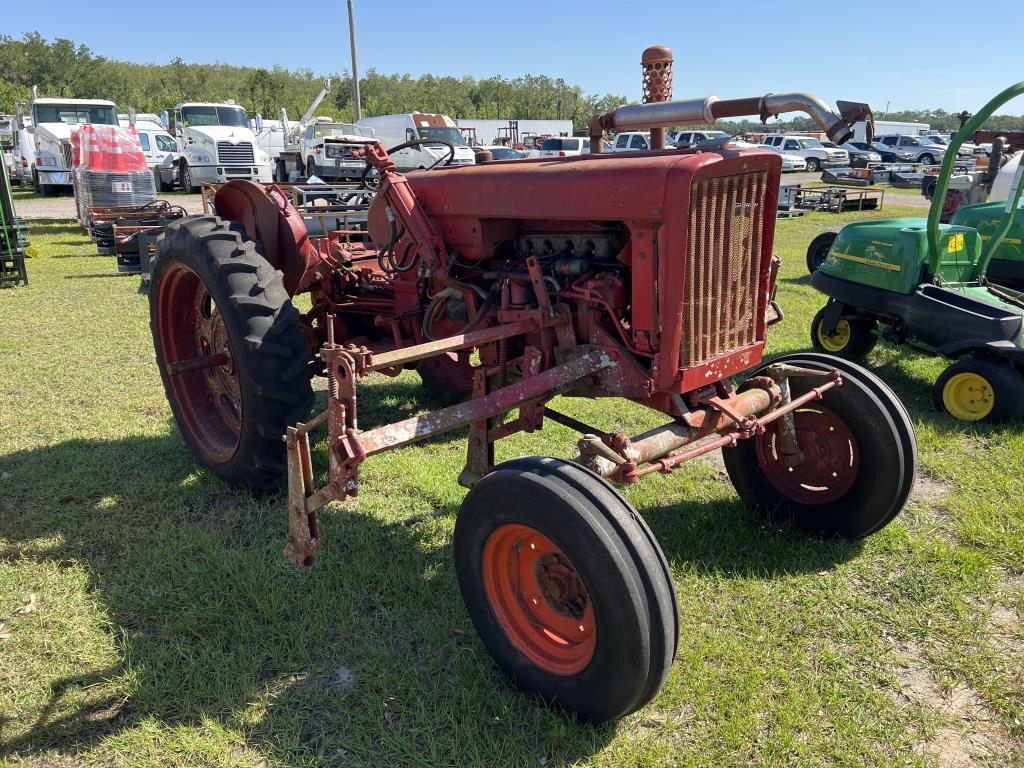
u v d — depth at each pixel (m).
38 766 2.15
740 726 2.25
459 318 3.48
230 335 3.46
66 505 3.63
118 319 7.38
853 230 5.48
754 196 2.73
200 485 3.84
